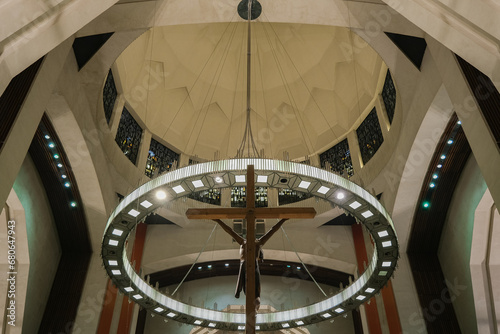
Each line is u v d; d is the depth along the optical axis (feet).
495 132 20.42
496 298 33.81
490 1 15.84
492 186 20.53
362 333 47.67
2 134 18.53
